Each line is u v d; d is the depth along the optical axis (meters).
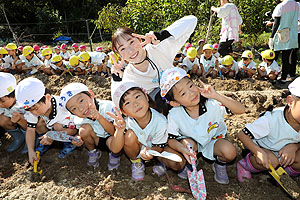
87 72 6.38
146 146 2.63
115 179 2.75
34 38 19.97
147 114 2.54
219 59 6.27
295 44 5.51
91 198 2.51
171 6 8.05
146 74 2.86
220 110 2.58
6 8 21.67
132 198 2.49
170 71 2.37
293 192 2.32
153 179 2.75
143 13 8.26
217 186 2.63
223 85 5.43
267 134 2.48
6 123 3.24
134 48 2.71
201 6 8.22
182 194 2.52
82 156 3.18
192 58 5.88
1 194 2.63
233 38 6.85
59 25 21.17
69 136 2.86
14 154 3.32
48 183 2.75
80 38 21.91
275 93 4.70
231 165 2.93
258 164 2.53
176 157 2.34
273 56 5.61
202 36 8.77
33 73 6.45
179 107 2.56
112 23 8.68
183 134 2.61
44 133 3.23
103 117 2.64
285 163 2.41
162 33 2.84
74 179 2.78
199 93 2.43
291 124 2.36
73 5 24.72
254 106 4.18
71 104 2.57
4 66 6.74
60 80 5.94
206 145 2.65
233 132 3.35
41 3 23.31
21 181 2.81
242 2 8.83
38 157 2.92
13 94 2.97
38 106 2.72
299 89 2.13
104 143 2.84
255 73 6.16
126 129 2.69
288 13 5.38
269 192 2.54
